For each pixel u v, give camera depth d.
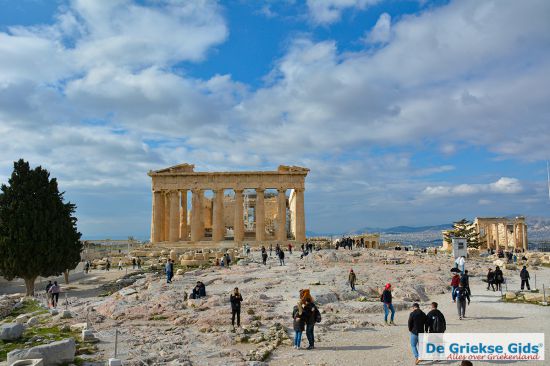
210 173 99.62
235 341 23.44
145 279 50.41
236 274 50.94
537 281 48.25
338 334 25.31
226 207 136.38
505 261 64.88
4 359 19.28
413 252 78.31
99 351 21.22
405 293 36.78
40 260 55.94
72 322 28.28
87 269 73.25
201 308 31.55
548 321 27.42
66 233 59.19
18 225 56.09
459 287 29.47
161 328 27.08
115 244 126.50
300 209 99.69
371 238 118.25
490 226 128.50
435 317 20.55
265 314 29.47
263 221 99.12
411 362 19.81
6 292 61.59
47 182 60.16
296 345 22.31
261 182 99.88
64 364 18.59
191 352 21.52
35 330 25.55
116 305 32.94
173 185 100.44
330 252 70.12
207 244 95.75
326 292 35.97
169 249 91.44
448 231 123.25
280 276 48.75
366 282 42.88
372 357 20.62
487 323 27.20
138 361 19.17
